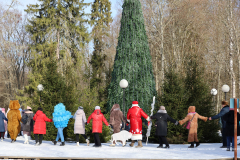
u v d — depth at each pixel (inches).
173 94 523.8
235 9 1056.8
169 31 1103.0
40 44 1091.3
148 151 342.0
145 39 641.6
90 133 501.0
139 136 391.2
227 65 1072.2
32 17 1129.4
